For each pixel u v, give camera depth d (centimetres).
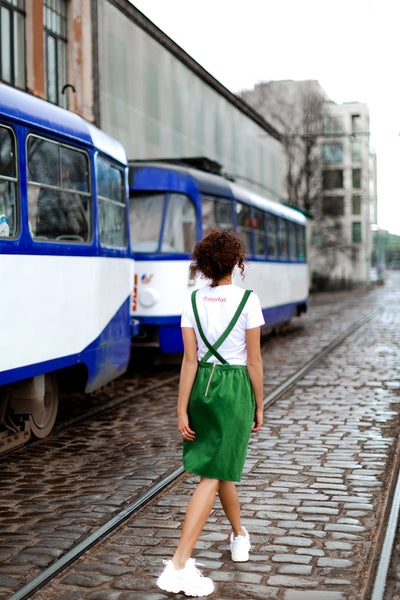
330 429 733
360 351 1362
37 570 396
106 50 1762
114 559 411
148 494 527
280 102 4438
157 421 793
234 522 399
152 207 1120
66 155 705
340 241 5184
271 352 1384
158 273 1088
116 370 844
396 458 621
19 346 604
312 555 412
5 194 588
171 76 2198
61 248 680
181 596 363
